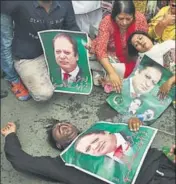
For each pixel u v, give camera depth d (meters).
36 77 2.26
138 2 2.40
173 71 2.29
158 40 2.40
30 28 2.16
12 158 1.98
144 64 2.32
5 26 2.16
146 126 2.12
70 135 2.07
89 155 2.01
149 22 2.48
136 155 2.00
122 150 2.02
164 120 2.28
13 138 2.08
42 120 2.31
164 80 2.29
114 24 2.24
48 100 2.38
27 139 2.23
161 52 2.30
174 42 2.30
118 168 1.96
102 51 2.25
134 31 2.28
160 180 1.95
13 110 2.35
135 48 2.29
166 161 2.03
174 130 2.25
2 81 2.50
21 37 2.22
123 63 2.33
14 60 2.30
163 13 2.34
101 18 2.50
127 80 2.33
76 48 2.26
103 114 2.32
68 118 2.32
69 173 1.96
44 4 2.08
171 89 2.29
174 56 2.30
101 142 2.05
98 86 2.42
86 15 2.45
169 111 2.30
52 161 1.99
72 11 2.22
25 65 2.28
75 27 2.29
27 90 2.38
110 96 2.35
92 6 2.39
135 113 2.27
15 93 2.39
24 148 2.19
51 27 2.20
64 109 2.35
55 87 2.30
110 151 2.02
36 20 2.12
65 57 2.26
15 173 2.09
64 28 2.30
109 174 1.95
